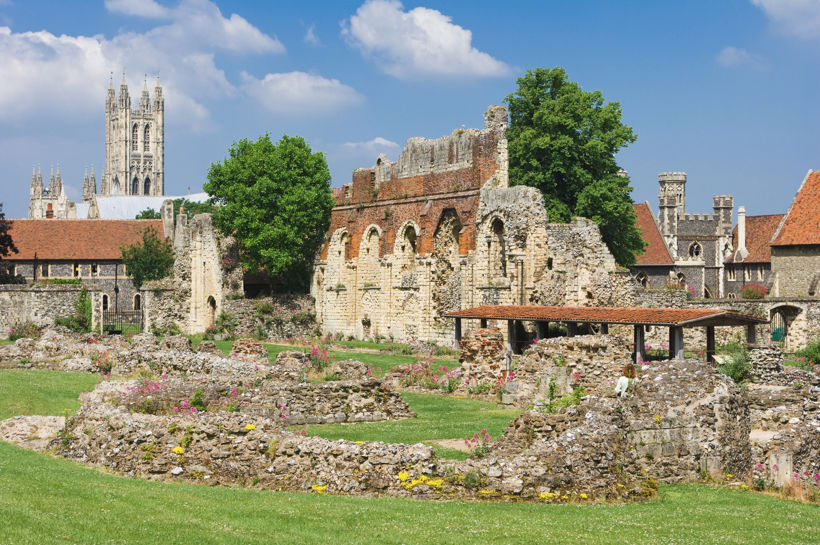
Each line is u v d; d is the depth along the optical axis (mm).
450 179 72562
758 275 110250
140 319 87125
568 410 24047
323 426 31250
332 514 18875
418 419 33500
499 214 66125
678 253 114000
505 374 41844
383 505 19875
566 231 61969
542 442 22719
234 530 17578
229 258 79312
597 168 74562
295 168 81250
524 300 62719
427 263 74000
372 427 30969
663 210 115562
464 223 70250
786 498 23609
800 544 18594
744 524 19938
